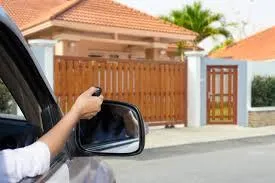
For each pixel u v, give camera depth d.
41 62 13.01
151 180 8.20
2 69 2.00
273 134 14.81
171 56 27.80
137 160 10.21
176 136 13.70
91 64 13.89
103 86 14.12
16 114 2.28
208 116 16.45
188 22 31.73
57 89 13.28
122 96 14.48
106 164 2.42
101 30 18.38
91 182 2.08
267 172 8.95
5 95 2.16
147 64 14.98
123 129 2.24
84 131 2.30
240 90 16.58
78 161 2.14
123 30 18.92
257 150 11.80
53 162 1.83
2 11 1.64
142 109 14.92
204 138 13.47
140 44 20.12
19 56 1.89
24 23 21.61
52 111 2.18
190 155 10.93
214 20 32.06
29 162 1.43
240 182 8.07
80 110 1.60
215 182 8.05
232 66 16.48
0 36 1.75
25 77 2.00
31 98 2.11
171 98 15.59
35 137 2.23
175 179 8.29
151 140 12.86
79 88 13.70
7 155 1.41
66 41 18.11
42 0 24.56
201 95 16.16
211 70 16.39
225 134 14.39
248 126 16.53
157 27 20.14
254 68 16.95
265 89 17.06
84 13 18.92
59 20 17.36
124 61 14.48
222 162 10.03
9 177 1.39
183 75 15.88
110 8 20.31
